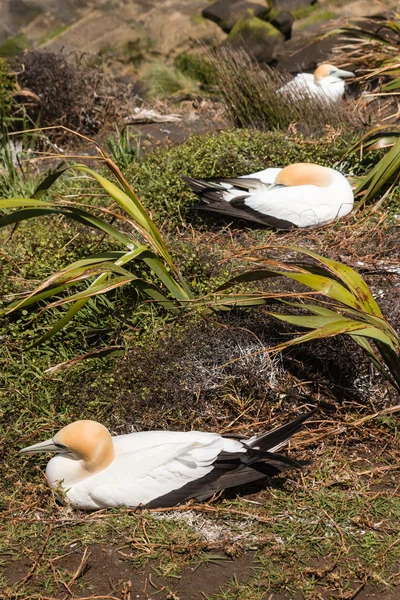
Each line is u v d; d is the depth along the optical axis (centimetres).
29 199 616
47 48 1486
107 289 586
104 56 1686
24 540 487
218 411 593
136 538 478
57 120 1215
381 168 825
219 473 499
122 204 631
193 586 450
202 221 853
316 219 812
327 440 560
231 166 902
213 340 608
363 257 734
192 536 480
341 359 612
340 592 439
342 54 1263
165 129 1224
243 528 488
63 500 507
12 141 1183
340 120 1052
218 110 1239
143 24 1716
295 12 1661
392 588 445
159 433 524
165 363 596
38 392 593
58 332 639
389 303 653
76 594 448
